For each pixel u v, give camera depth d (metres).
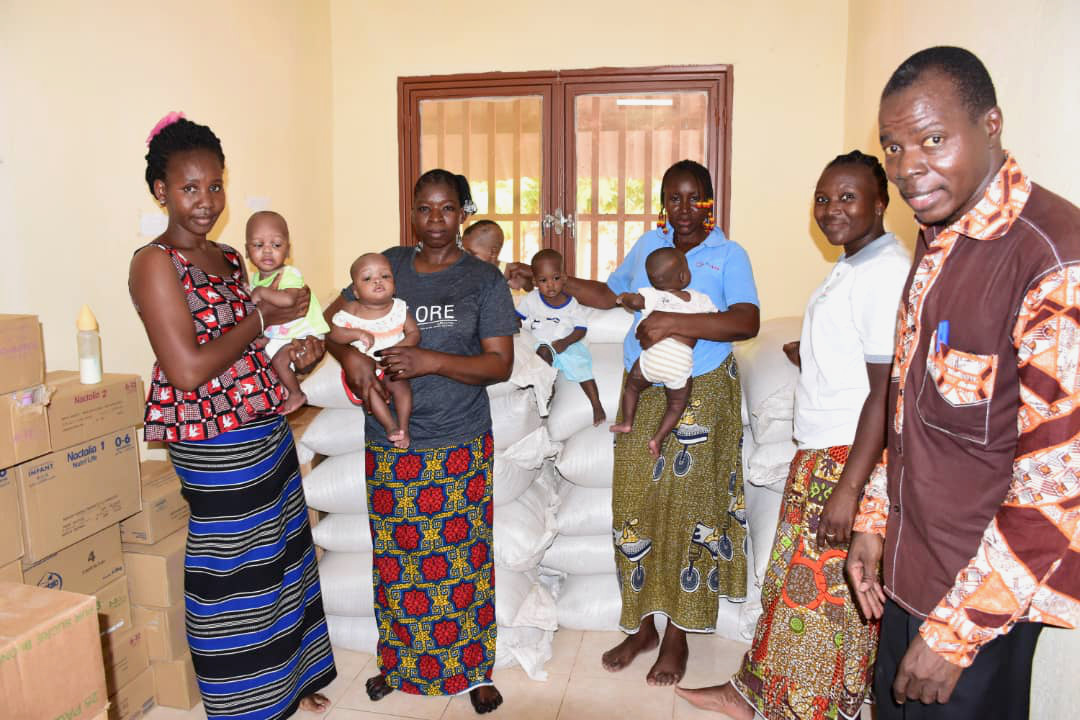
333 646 2.70
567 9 4.07
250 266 3.45
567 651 2.65
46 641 1.24
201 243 1.92
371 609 2.61
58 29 2.39
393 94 4.27
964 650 1.11
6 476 1.91
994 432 1.15
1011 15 1.99
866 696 2.12
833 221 1.79
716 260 2.31
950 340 1.18
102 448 2.16
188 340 1.76
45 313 2.39
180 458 1.92
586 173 4.18
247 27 3.41
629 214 4.18
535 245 4.29
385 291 2.04
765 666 2.03
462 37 4.17
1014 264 1.09
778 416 2.41
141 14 2.72
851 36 3.78
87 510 2.11
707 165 4.07
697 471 2.29
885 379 1.62
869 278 1.65
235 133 3.34
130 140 2.68
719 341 2.18
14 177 2.28
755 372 2.65
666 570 2.38
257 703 2.07
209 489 1.92
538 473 2.82
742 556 2.45
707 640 2.73
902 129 1.12
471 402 2.17
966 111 1.08
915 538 1.30
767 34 3.93
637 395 2.37
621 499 2.41
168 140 1.77
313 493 2.62
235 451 1.92
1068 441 1.01
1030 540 1.04
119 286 2.64
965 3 2.33
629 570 2.44
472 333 2.15
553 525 2.68
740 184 4.05
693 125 4.07
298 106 3.91
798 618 1.92
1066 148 1.68
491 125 4.23
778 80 3.95
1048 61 1.78
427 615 2.24
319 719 2.29
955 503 1.22
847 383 1.80
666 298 2.22
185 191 1.78
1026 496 1.05
